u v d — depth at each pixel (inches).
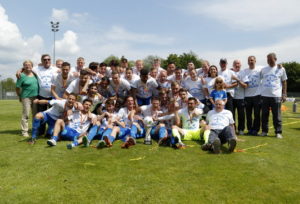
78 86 279.9
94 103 281.4
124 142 243.0
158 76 328.2
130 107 266.4
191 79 309.9
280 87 281.1
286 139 269.4
